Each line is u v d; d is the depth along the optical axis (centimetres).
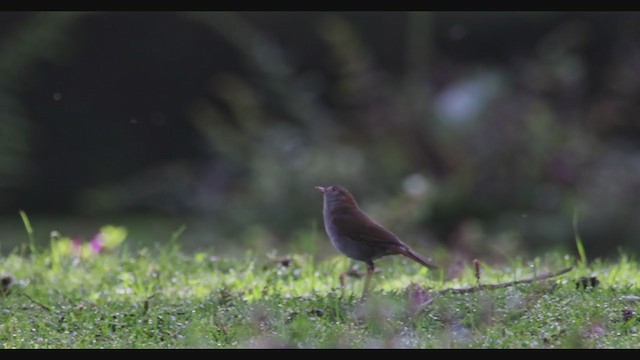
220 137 1844
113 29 2080
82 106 2084
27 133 2020
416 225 1599
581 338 651
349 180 1705
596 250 1625
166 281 888
